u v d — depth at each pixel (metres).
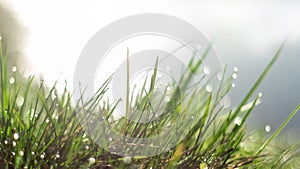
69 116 0.52
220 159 0.50
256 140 0.65
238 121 0.50
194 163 0.50
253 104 0.50
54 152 0.49
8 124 0.50
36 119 0.49
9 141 0.49
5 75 0.50
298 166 0.60
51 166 0.48
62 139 0.49
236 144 0.51
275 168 0.55
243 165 0.51
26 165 0.48
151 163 0.49
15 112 0.51
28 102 0.60
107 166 0.49
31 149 0.48
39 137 0.50
